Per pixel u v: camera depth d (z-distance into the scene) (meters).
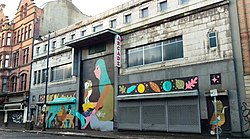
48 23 34.41
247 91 13.93
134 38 20.39
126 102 19.50
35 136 17.83
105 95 21.73
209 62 15.53
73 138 16.03
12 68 34.81
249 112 13.66
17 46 35.03
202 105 15.34
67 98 25.41
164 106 17.12
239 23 14.96
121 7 22.02
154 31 19.12
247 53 14.32
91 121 22.52
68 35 27.39
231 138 13.57
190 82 16.16
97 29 24.31
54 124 26.39
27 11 34.69
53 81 27.89
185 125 15.84
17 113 32.16
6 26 36.66
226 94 14.24
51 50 29.16
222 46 15.29
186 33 17.14
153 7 19.55
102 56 22.86
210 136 14.66
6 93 33.81
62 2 36.75
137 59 20.08
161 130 16.97
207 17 16.28
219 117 14.55
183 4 17.61
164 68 17.84
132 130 18.69
